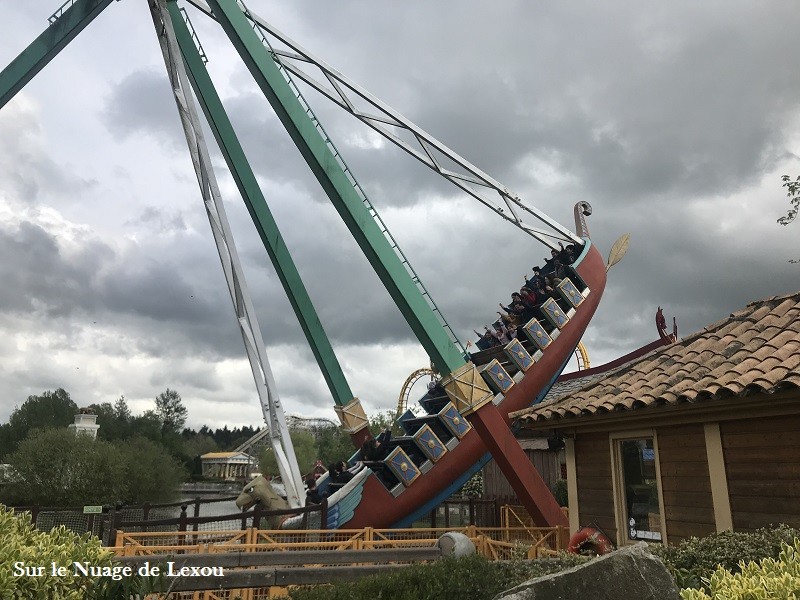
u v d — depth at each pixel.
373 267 14.06
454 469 15.91
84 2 14.65
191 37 20.02
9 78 14.41
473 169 18.83
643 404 8.55
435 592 5.66
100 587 4.64
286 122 14.47
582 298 19.11
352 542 11.39
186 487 73.69
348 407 19.56
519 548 9.55
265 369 16.12
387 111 18.00
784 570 4.40
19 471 40.66
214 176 17.17
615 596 3.95
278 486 16.00
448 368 13.95
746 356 8.47
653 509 9.15
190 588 7.23
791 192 13.48
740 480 7.73
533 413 10.79
